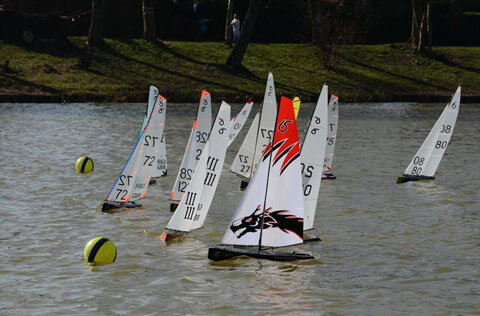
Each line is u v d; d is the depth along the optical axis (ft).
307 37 568.00
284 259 152.05
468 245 164.86
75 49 497.05
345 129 359.05
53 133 325.21
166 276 142.00
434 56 553.64
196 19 567.59
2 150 279.49
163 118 199.21
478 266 150.20
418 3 551.18
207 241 165.37
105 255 150.00
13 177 231.50
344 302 129.80
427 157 234.79
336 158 275.80
